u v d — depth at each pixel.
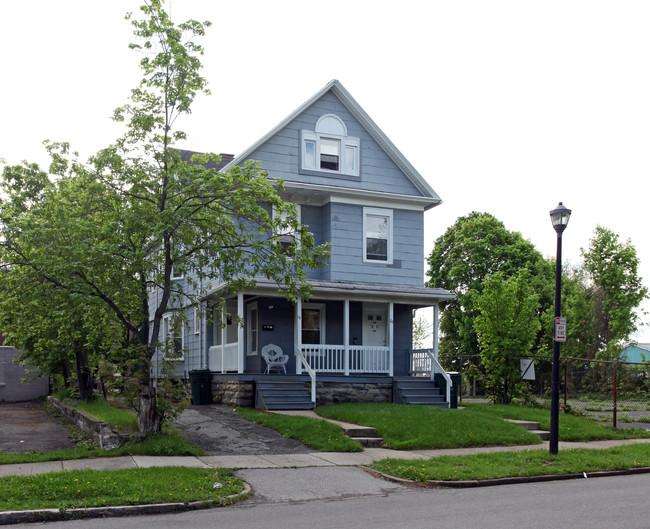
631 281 34.72
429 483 11.12
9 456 11.53
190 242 13.52
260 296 21.91
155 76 13.59
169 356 13.61
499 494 10.41
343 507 9.32
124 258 13.09
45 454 11.82
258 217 14.06
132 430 13.48
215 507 9.27
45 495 8.92
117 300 13.29
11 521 8.09
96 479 9.71
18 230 12.96
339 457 13.22
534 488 11.02
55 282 13.20
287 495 10.07
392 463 12.45
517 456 13.49
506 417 18.89
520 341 22.47
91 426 13.92
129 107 13.54
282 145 22.70
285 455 13.29
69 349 18.19
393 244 23.97
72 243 12.96
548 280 44.28
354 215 23.44
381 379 21.61
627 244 34.84
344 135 23.75
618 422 20.12
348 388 21.06
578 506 9.43
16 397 25.27
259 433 15.41
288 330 22.34
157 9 13.36
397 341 24.05
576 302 36.44
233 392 20.02
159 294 26.95
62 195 13.75
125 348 13.23
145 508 8.79
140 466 11.09
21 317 16.81
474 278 42.97
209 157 13.87
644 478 12.29
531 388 25.38
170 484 9.79
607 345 34.62
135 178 13.23
